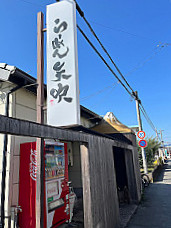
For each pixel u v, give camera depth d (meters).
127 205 6.41
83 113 8.04
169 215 5.24
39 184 2.32
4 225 3.68
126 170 6.91
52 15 3.59
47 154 4.06
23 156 4.10
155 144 20.94
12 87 4.44
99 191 3.45
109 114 9.09
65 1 3.59
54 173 4.21
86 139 3.24
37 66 3.15
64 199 4.45
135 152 7.99
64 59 3.29
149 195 8.09
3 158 3.92
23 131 1.79
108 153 4.50
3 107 4.41
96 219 3.06
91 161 3.30
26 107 4.76
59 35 3.44
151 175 11.85
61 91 3.15
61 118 3.04
